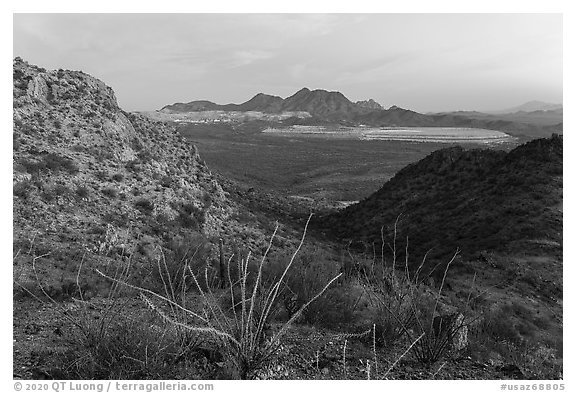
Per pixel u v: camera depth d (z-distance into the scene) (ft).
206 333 14.80
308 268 25.77
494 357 19.39
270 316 19.06
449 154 158.92
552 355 25.96
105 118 91.04
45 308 20.94
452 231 100.48
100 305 21.36
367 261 32.78
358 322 21.57
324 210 197.57
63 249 43.34
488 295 51.21
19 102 76.18
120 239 53.21
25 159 61.21
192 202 82.58
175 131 134.82
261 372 13.76
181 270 26.23
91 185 66.23
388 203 146.61
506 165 128.77
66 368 13.10
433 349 17.07
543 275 63.41
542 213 88.94
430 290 34.73
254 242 79.41
